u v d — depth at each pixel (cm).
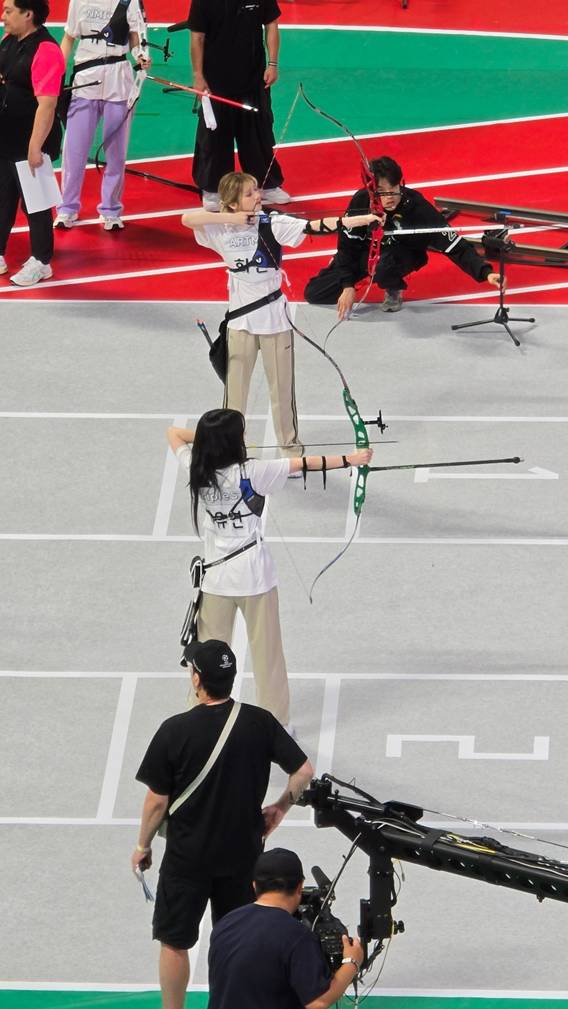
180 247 4656
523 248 4244
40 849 2606
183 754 2070
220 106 4628
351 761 2761
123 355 4081
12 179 4334
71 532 3403
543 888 1962
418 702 2898
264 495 2591
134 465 3625
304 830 2647
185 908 2109
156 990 2334
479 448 3644
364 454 2580
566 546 3319
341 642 3055
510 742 2798
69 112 4591
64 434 3747
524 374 3953
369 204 3972
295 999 1823
